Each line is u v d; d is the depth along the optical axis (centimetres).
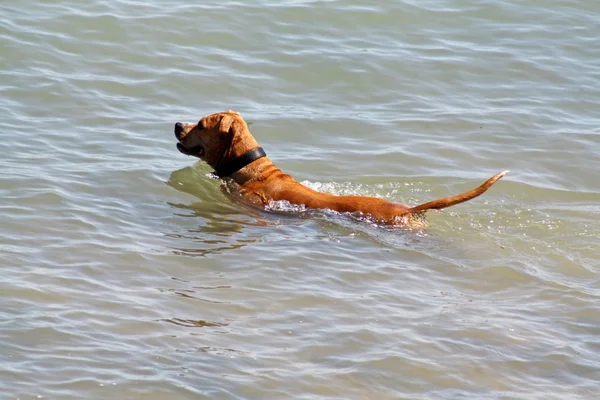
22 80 1739
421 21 2094
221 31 1988
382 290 1099
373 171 1525
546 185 1505
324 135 1650
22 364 880
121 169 1448
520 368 948
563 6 2178
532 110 1783
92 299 1025
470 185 1494
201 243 1210
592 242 1278
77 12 2006
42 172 1395
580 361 967
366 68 1894
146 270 1112
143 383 867
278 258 1172
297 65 1892
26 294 1020
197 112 1709
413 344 976
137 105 1711
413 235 1271
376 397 880
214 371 897
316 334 984
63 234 1195
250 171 1436
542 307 1083
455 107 1786
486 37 2050
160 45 1922
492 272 1170
